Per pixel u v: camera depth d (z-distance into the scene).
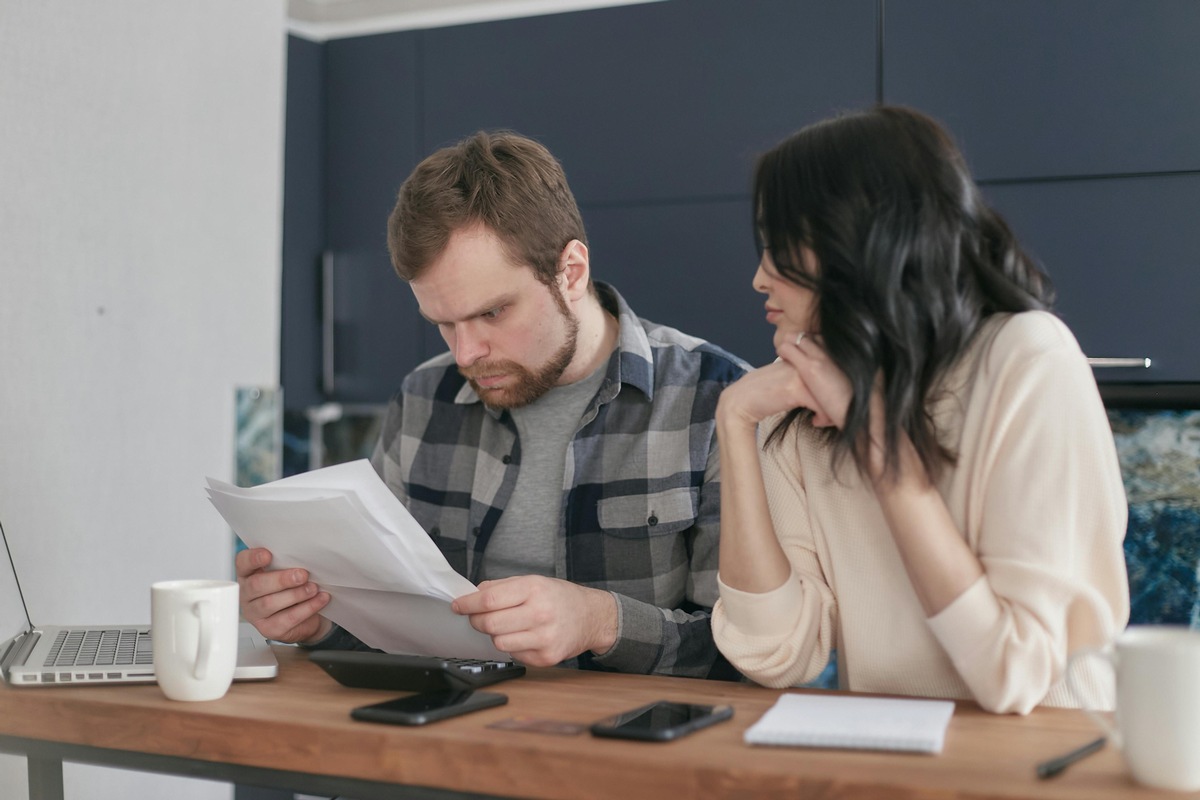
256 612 1.38
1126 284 2.24
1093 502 1.10
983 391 1.15
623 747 0.96
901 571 1.24
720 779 0.90
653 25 2.56
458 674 1.14
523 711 1.10
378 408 2.88
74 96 2.09
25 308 2.00
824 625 1.28
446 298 1.49
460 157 1.52
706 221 2.53
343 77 2.85
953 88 2.33
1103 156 2.24
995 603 1.08
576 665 1.61
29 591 2.00
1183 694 0.85
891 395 1.10
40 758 1.21
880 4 2.38
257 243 2.55
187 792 2.38
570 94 2.63
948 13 2.33
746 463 1.25
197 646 1.14
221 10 2.43
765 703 1.14
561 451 1.68
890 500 1.11
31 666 1.23
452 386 1.80
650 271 2.57
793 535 1.32
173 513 2.33
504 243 1.48
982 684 1.08
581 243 1.60
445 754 0.99
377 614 1.37
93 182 2.13
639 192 2.58
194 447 2.39
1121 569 1.11
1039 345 1.12
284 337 2.77
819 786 0.87
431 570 1.27
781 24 2.45
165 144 2.29
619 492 1.64
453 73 2.74
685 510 1.61
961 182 1.14
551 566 1.67
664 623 1.42
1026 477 1.10
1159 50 2.20
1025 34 2.28
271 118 2.58
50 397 2.04
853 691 1.25
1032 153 2.28
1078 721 1.06
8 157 1.96
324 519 1.23
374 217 2.83
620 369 1.65
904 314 1.10
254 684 1.24
